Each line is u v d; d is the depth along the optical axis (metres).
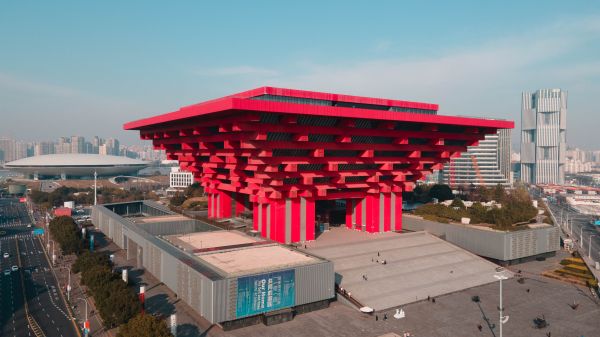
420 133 100.19
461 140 113.44
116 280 70.88
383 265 85.50
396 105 104.62
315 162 89.12
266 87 86.56
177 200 193.00
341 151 94.25
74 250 105.50
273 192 89.06
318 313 67.44
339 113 81.62
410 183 110.31
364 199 106.94
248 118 75.88
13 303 77.31
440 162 112.81
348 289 74.88
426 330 60.94
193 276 64.50
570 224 176.88
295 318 65.25
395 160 102.06
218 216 121.88
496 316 66.38
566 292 78.38
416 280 80.94
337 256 87.44
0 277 94.06
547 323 63.75
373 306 69.62
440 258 93.06
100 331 63.72
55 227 119.88
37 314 71.69
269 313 63.12
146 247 89.19
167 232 109.81
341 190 103.88
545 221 120.50
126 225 107.94
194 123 95.81
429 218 114.69
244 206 124.44
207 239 88.56
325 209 119.38
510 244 96.44
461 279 84.12
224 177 106.38
